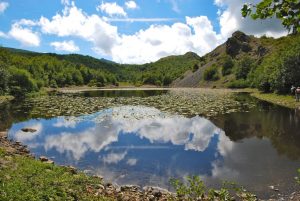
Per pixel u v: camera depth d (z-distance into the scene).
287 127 25.17
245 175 13.94
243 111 35.22
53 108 38.41
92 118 30.02
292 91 46.44
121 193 11.42
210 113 33.56
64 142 20.17
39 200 8.85
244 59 111.44
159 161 16.06
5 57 99.19
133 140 20.78
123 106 40.81
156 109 37.19
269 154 17.31
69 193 9.99
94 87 141.62
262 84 61.66
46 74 121.75
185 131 23.81
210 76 131.75
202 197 10.65
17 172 11.19
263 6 5.25
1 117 31.02
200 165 15.44
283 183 12.86
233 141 20.58
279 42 128.75
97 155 17.16
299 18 5.22
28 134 22.70
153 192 11.70
